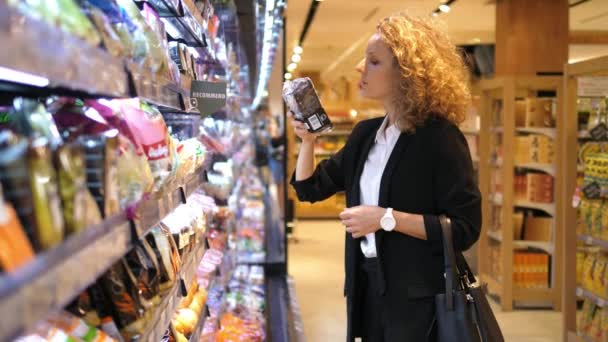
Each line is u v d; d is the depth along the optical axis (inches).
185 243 72.7
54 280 28.6
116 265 50.1
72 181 35.0
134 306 50.0
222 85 87.6
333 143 519.2
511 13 258.4
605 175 152.8
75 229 34.3
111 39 42.3
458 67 80.8
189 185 78.2
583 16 341.4
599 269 155.7
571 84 168.9
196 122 110.0
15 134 31.3
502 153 221.1
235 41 173.8
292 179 90.3
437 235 73.1
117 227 41.9
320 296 239.1
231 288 167.9
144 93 50.8
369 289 81.6
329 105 516.7
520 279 222.1
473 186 75.7
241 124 265.4
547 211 220.5
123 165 44.6
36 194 30.9
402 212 75.1
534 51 258.1
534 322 204.7
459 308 72.4
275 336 146.5
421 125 76.5
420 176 76.2
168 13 78.9
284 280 233.6
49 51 28.8
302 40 446.9
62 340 41.4
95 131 41.5
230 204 164.6
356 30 394.9
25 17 26.3
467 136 281.9
